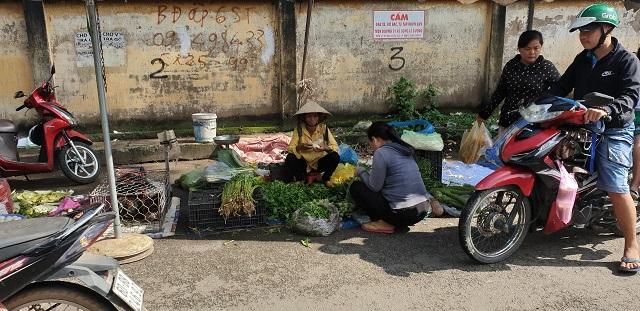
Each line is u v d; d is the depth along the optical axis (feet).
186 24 24.61
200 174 19.48
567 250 14.19
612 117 12.50
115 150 22.97
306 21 25.05
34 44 23.00
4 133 19.57
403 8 26.94
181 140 24.76
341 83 27.12
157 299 11.64
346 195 16.74
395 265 13.33
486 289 12.09
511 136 12.81
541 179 12.85
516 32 28.50
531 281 12.46
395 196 15.03
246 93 26.08
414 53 27.68
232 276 12.73
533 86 16.72
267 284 12.34
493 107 18.22
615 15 12.32
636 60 12.43
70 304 8.18
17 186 20.49
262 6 25.26
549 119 12.23
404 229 15.76
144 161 23.45
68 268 8.10
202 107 25.71
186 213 17.13
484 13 28.04
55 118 19.83
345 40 26.61
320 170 18.86
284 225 15.99
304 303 11.49
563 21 28.91
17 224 8.46
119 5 23.62
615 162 12.73
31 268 7.80
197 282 12.43
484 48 28.53
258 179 17.24
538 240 14.85
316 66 26.61
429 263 13.46
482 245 14.03
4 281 7.67
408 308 11.28
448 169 22.08
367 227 15.60
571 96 16.70
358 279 12.58
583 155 13.29
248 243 14.74
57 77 23.66
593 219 14.01
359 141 25.81
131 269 13.10
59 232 8.07
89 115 24.47
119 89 24.49
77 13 23.26
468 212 12.65
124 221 15.74
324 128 19.19
